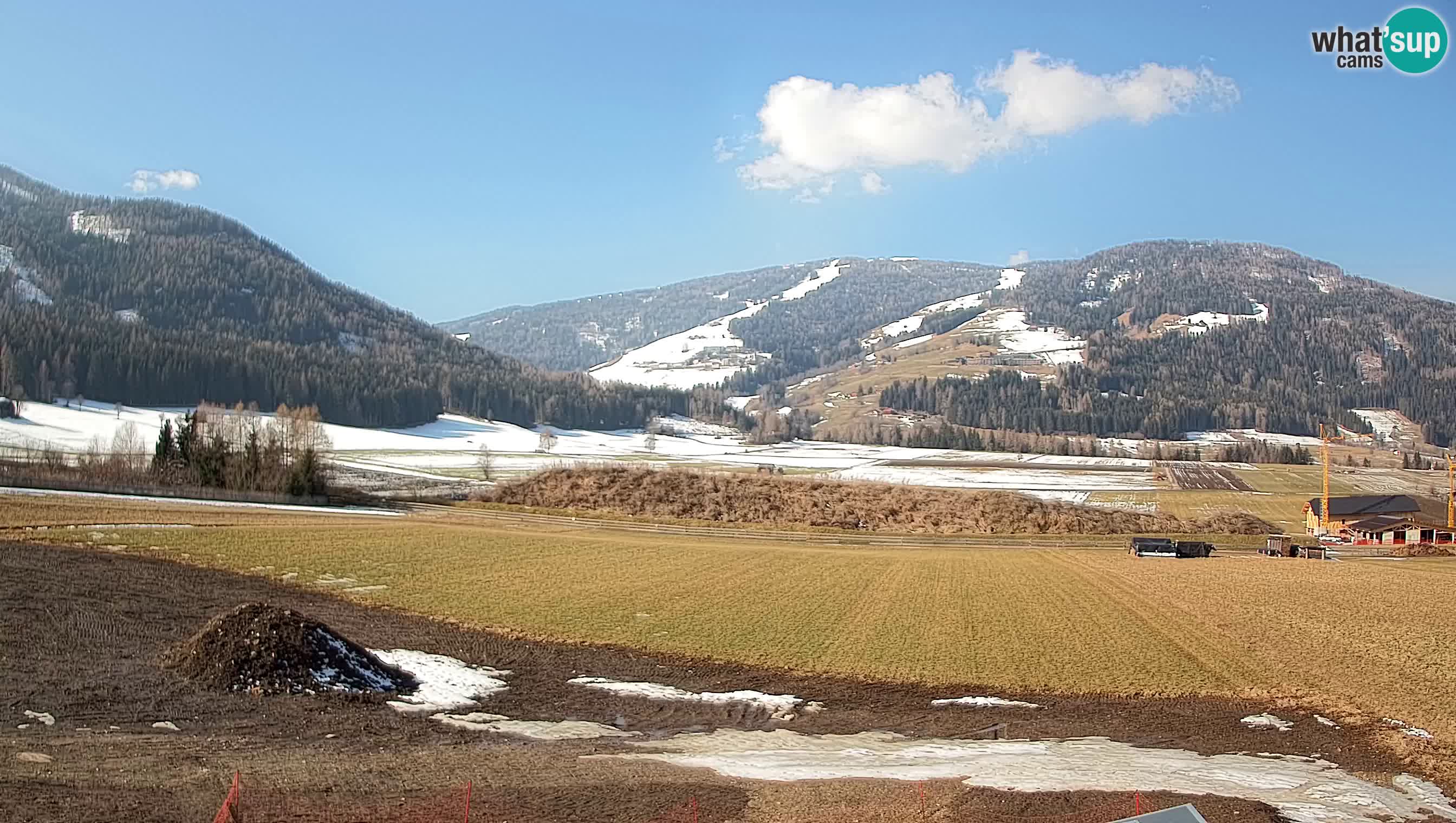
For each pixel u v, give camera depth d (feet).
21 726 83.87
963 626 166.71
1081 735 107.45
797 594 193.26
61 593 137.08
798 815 70.79
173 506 253.03
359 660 116.47
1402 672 137.69
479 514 320.09
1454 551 328.29
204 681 104.37
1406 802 80.28
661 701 118.73
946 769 87.66
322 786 73.36
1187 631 165.17
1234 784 83.25
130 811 62.95
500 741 96.02
